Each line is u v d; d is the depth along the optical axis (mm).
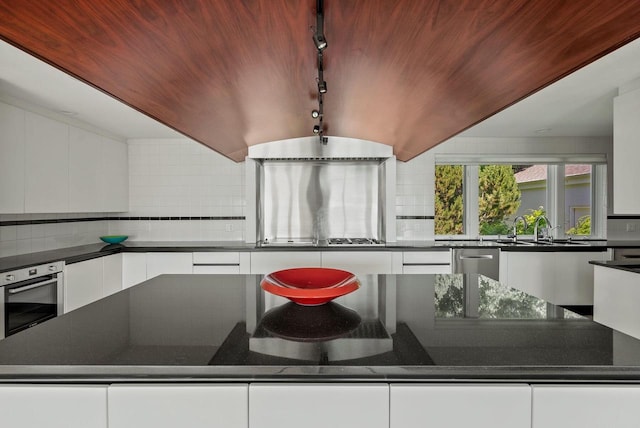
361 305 1399
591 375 831
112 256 3529
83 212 3713
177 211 4254
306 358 878
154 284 1773
